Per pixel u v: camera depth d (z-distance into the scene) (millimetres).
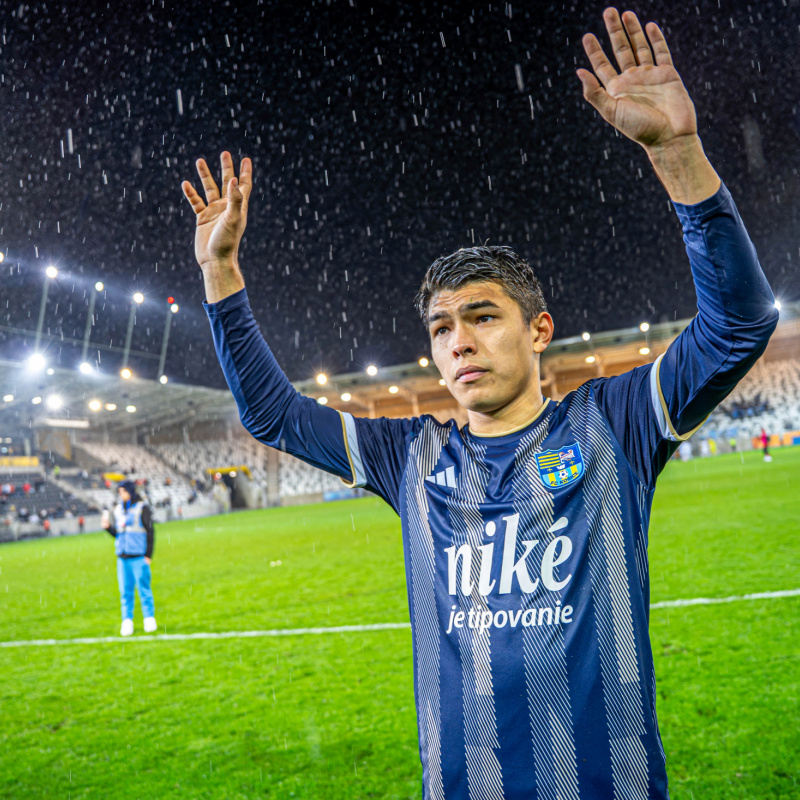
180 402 41156
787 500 10719
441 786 1196
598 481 1244
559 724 1131
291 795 2848
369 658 4691
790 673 3543
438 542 1301
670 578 6066
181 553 13594
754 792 2520
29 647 5973
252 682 4414
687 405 1210
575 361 40000
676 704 3344
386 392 43750
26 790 3100
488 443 1340
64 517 31906
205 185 1567
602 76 1165
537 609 1178
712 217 1079
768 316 1099
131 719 3936
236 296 1471
